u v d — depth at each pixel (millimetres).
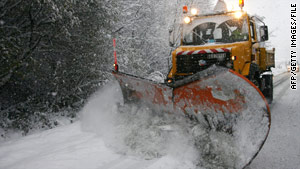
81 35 8305
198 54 6066
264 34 7012
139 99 5012
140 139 4145
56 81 8148
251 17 6754
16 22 7258
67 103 9250
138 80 4543
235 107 3529
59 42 8039
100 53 9141
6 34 6840
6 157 4016
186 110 4117
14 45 6516
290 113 6699
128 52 10859
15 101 8531
